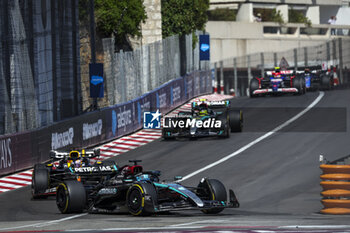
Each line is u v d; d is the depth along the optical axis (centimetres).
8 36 8512
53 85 9225
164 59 13525
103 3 13000
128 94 11325
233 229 3431
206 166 7350
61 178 6103
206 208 4344
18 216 5131
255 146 8444
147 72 12412
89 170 5534
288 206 5166
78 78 9981
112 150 9206
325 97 13125
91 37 9844
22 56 8700
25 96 8669
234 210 5022
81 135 9212
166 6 17312
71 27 9806
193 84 15388
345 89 14938
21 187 6962
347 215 4541
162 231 3438
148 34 15688
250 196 5719
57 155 6097
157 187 4606
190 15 17675
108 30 13175
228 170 7038
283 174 6638
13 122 8469
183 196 4453
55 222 4331
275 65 19175
